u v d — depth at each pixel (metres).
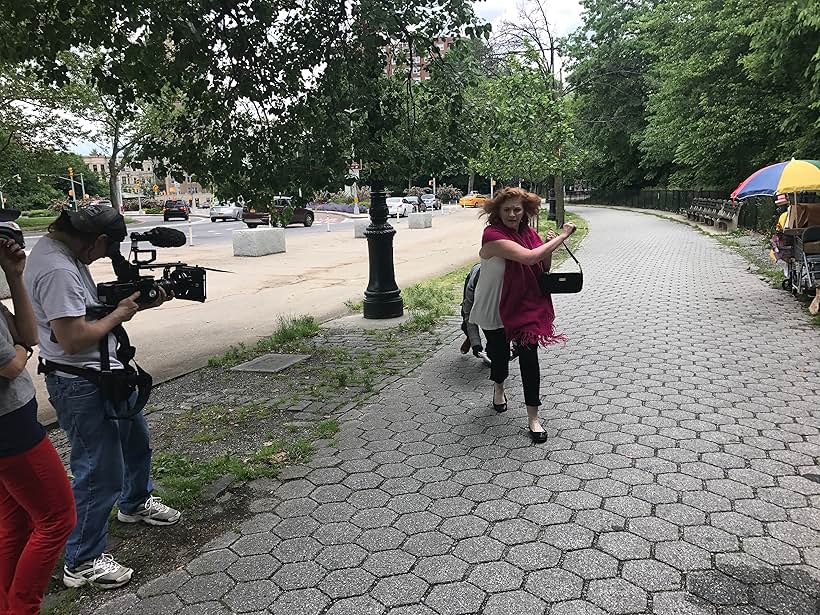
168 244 3.15
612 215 37.34
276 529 3.34
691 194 31.33
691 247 17.00
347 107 6.67
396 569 2.95
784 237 9.18
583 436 4.39
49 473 2.44
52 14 5.70
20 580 2.47
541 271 4.43
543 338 4.34
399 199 48.81
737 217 20.52
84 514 2.89
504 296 4.38
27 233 33.53
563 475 3.82
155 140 6.84
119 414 2.97
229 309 10.06
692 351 6.44
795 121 13.87
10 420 2.32
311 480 3.89
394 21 6.16
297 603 2.73
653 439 4.28
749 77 15.43
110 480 2.94
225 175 6.96
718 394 5.12
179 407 5.38
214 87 6.44
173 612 2.71
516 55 19.28
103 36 5.79
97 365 2.89
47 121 25.08
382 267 8.59
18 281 2.51
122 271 3.01
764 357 6.14
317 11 6.54
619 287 10.72
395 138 7.29
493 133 7.89
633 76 37.38
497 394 4.90
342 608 2.69
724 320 7.82
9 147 25.30
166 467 4.09
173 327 8.77
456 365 6.30
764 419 4.57
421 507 3.51
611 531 3.18
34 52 5.85
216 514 3.53
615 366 6.03
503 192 4.35
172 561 3.10
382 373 6.11
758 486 3.59
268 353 7.02
